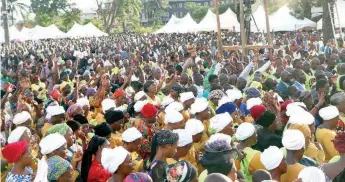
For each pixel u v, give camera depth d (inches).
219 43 727.7
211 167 200.7
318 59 560.7
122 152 217.5
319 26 1717.5
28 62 1022.4
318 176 167.9
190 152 256.4
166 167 199.8
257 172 199.8
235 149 206.4
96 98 400.5
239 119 320.2
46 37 2305.6
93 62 910.4
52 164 219.3
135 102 351.3
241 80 465.7
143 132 289.7
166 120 282.0
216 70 517.3
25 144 214.7
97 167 242.1
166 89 449.1
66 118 340.2
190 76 555.8
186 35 2372.0
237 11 750.5
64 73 614.9
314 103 390.9
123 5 4060.0
